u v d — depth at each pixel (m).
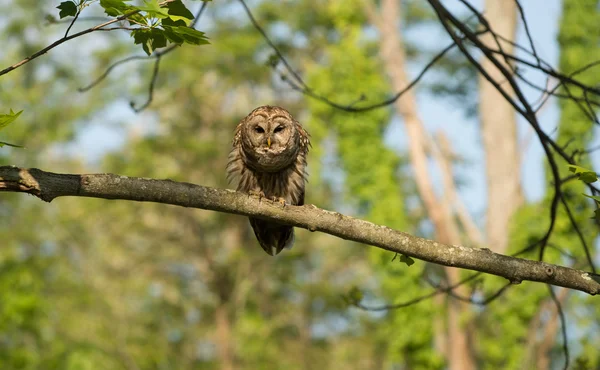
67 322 30.80
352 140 22.41
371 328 35.44
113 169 37.47
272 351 36.25
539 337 21.64
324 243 38.50
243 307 36.81
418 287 21.12
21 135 34.97
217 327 37.41
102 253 36.38
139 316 36.38
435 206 25.08
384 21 26.89
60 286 32.41
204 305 38.38
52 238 34.22
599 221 6.05
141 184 6.26
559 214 18.62
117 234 36.88
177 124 38.22
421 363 21.19
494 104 26.94
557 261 18.97
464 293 21.62
